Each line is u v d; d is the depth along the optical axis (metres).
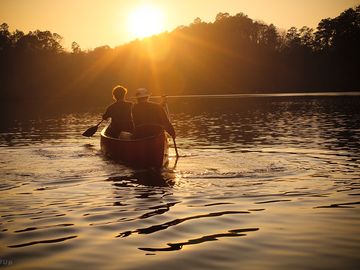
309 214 4.89
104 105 45.22
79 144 12.43
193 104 41.09
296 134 14.06
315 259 3.58
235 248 3.87
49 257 3.73
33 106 46.69
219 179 6.98
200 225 4.56
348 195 5.76
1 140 13.61
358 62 90.06
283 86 91.44
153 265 3.53
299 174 7.29
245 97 59.41
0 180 7.11
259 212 5.02
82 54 107.38
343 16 99.69
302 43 105.81
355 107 29.22
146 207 5.36
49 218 4.92
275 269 3.40
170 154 9.92
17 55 104.25
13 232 4.42
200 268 3.45
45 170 8.06
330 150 10.21
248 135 14.07
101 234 4.33
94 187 6.57
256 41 104.25
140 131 9.22
